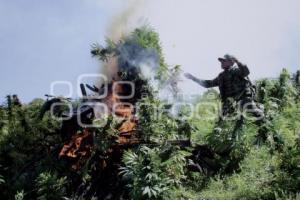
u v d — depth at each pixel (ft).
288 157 29.04
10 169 35.27
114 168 32.91
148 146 31.71
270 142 32.53
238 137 32.73
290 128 35.40
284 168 28.89
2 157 36.06
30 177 33.91
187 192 30.30
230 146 32.96
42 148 35.68
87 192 32.07
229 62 35.12
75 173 32.94
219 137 33.04
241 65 34.58
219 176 32.07
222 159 33.42
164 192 28.91
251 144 33.37
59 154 33.81
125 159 29.89
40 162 34.06
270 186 29.07
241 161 33.22
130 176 29.22
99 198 31.91
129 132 32.53
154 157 29.40
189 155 32.86
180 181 32.30
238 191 29.25
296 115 38.55
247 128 33.04
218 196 29.01
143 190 28.35
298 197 25.98
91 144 32.71
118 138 32.50
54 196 30.96
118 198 31.12
